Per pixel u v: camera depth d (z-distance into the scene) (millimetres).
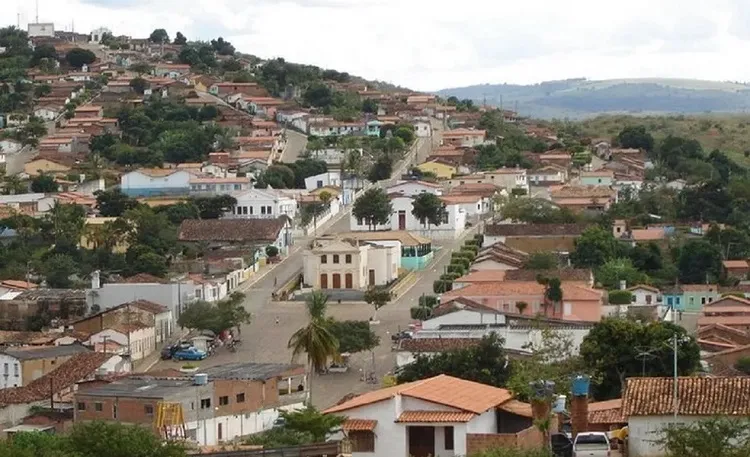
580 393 116875
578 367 162625
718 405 110812
